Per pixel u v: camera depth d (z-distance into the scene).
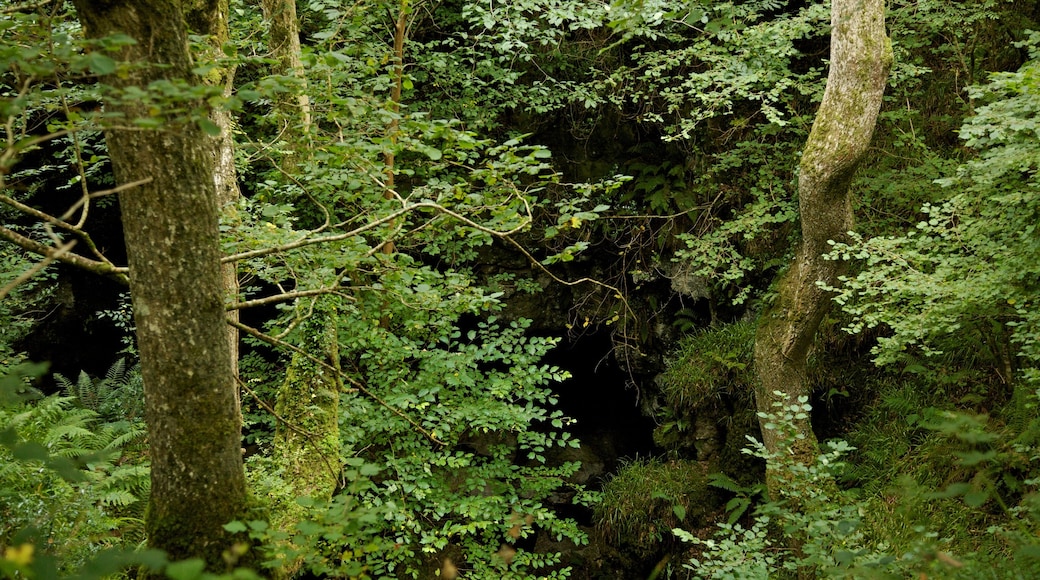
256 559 2.62
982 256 4.56
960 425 2.39
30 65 1.88
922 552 2.50
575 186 3.37
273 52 5.14
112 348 9.71
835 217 5.48
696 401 7.97
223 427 2.61
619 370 10.13
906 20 6.68
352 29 5.39
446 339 5.76
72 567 3.46
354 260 3.32
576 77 9.03
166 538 2.56
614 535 7.84
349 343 5.70
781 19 6.91
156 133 2.35
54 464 1.63
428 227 3.61
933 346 6.02
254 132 7.25
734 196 8.62
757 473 7.57
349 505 2.40
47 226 2.38
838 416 7.25
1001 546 4.22
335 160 3.46
